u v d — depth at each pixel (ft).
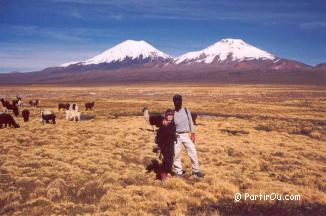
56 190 38.24
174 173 46.06
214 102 257.55
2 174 46.37
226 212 33.68
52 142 75.61
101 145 72.95
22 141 77.82
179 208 33.68
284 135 100.99
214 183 42.34
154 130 97.96
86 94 425.69
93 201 36.52
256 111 185.06
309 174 50.37
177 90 520.01
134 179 44.11
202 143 78.23
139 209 33.55
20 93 460.55
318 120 143.02
